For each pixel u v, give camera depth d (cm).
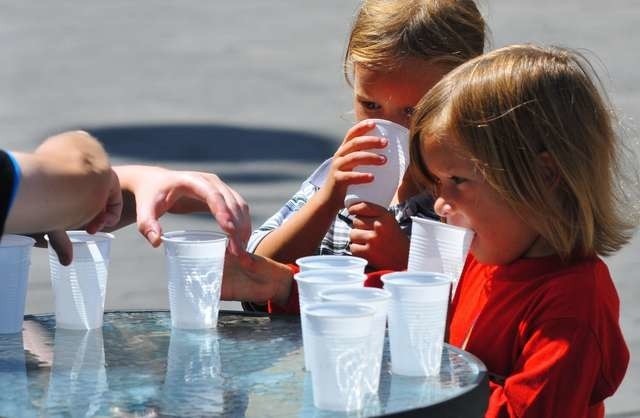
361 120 433
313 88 1520
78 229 342
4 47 1898
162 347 306
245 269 361
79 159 271
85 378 279
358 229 398
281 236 416
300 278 294
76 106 1425
